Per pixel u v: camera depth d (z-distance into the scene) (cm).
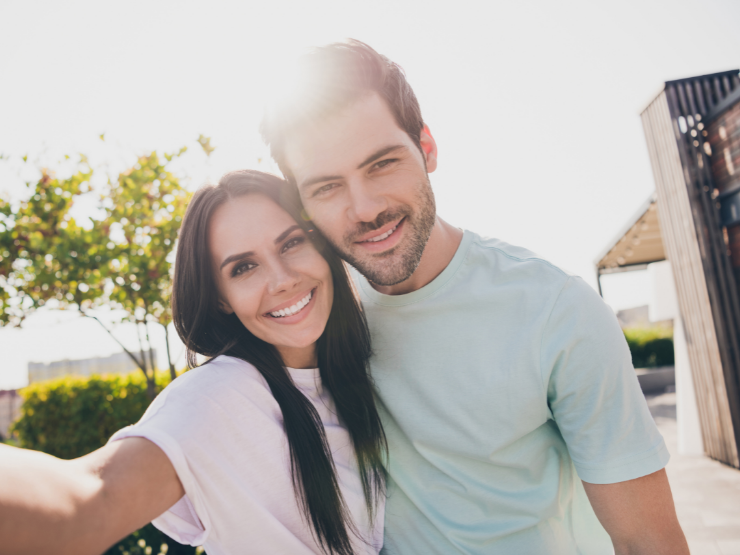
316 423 137
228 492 112
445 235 157
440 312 150
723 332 503
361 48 138
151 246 396
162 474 96
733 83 510
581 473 138
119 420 567
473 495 146
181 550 353
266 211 138
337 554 131
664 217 586
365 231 138
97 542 78
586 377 135
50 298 415
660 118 557
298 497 126
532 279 145
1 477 70
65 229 393
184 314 144
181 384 117
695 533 396
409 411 150
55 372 1203
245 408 122
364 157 133
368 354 158
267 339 139
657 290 826
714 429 551
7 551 67
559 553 147
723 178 495
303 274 138
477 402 142
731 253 500
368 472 149
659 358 1432
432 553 150
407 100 144
